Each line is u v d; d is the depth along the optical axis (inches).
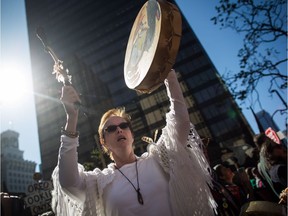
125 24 2113.7
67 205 71.1
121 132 77.0
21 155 5684.1
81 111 65.8
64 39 2289.6
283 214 92.3
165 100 1578.5
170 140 71.5
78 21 2313.0
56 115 2158.0
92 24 2236.7
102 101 1860.2
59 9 2471.7
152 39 62.8
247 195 123.6
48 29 2421.3
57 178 72.1
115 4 2228.1
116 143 76.7
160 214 65.1
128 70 78.2
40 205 191.9
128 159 78.2
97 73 2018.9
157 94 1614.2
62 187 65.5
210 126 1587.1
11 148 5516.7
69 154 64.4
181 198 65.8
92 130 1740.9
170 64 59.2
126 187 69.9
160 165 73.8
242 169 128.5
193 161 68.7
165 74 60.5
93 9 2290.8
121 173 73.5
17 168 5073.8
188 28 1915.6
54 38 2347.4
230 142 1528.1
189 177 67.4
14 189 4822.8
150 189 68.3
